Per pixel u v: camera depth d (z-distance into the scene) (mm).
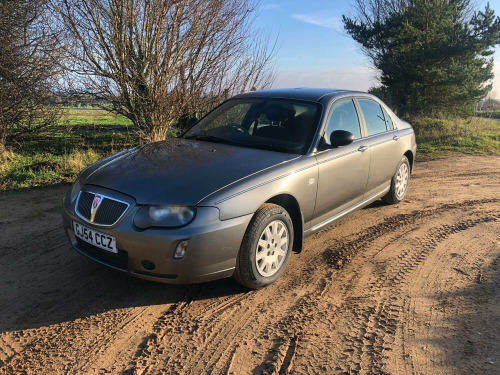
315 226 4109
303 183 3703
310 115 4262
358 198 4824
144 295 3412
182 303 3303
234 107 4781
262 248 3391
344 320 3070
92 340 2801
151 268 3002
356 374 2484
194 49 8445
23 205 5777
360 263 4098
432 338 2832
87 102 8875
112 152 9234
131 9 7766
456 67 17781
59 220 5188
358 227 5156
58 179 7070
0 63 8234
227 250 3107
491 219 5457
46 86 8734
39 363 2557
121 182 3242
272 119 4324
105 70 8219
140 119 9070
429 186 7414
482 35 18312
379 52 22703
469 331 2896
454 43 17906
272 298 3400
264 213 3318
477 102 20250
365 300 3365
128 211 3025
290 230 3660
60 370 2500
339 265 4047
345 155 4309
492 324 2973
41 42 8461
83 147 10062
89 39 7859
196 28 8188
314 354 2674
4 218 5223
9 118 9148
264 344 2781
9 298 3305
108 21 7797
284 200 3658
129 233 2969
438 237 4805
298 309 3227
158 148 4043
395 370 2512
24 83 8625
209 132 4492
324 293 3490
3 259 4023
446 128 14953
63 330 2906
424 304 3293
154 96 8383
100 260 3244
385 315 3133
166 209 2959
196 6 8086
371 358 2629
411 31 19078
